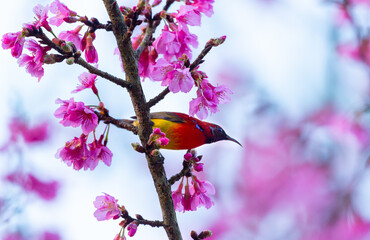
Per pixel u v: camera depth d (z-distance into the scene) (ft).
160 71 25.23
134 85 25.67
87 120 25.72
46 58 24.58
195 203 28.19
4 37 24.67
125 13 26.73
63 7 26.30
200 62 25.89
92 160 26.53
